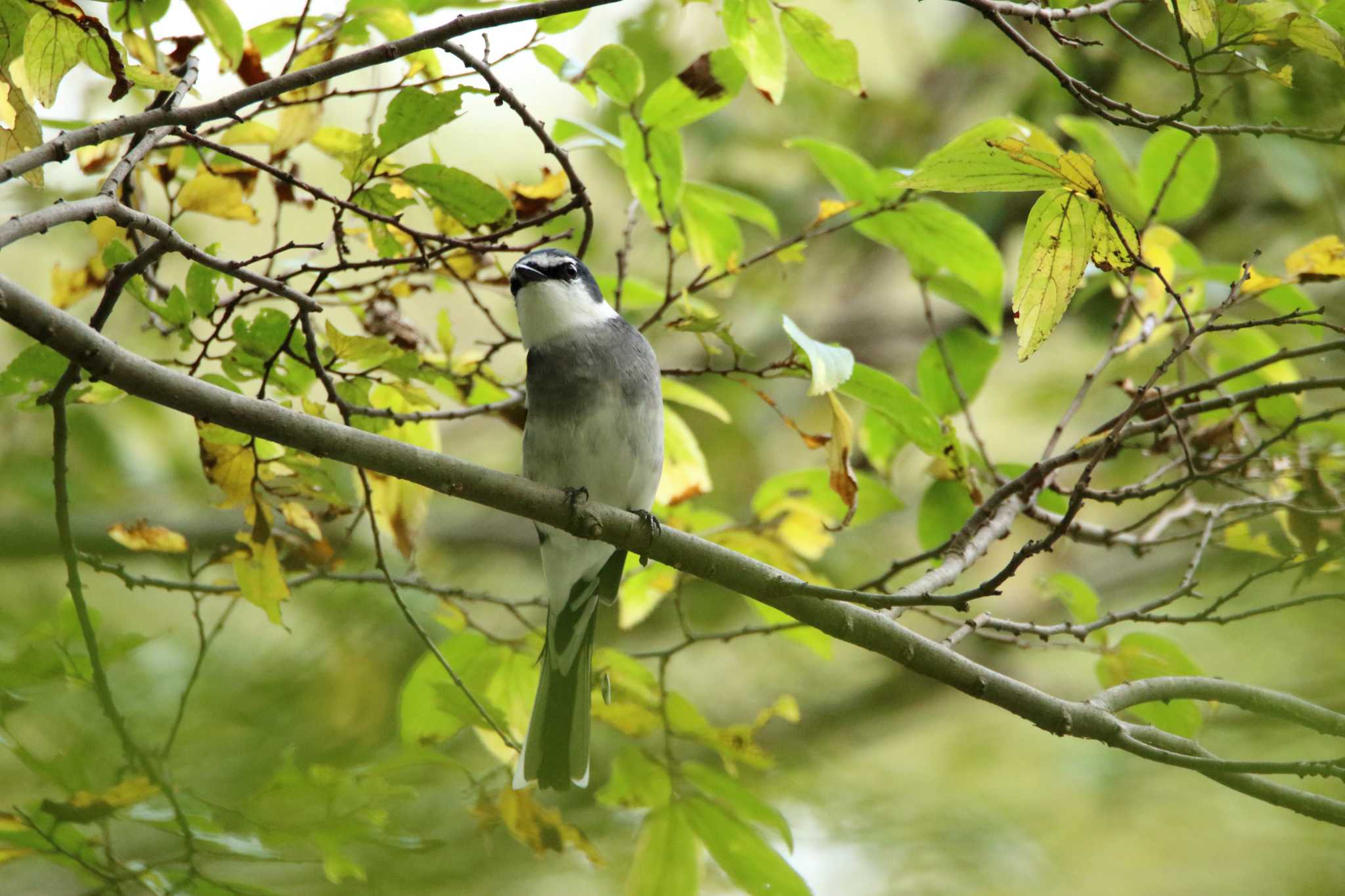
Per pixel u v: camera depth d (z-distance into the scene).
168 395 5.67
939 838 11.34
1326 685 10.09
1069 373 14.16
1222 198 13.34
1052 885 11.55
